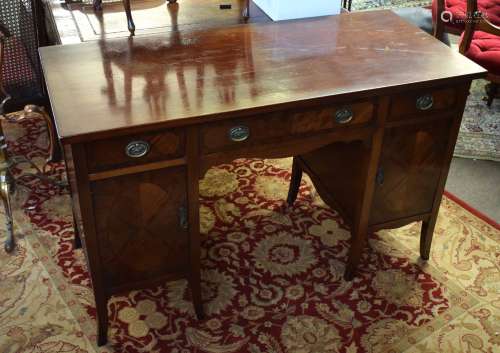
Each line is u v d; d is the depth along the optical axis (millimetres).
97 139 1338
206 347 1721
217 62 1667
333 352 1718
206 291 1908
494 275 2004
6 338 1728
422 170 1821
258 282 1948
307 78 1593
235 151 1521
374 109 1615
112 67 1615
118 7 2125
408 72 1639
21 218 2201
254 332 1771
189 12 2109
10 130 2664
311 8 2037
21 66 2234
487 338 1772
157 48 1739
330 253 2076
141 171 1450
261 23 1952
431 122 1725
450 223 2232
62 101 1437
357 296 1906
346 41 1835
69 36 1889
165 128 1394
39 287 1906
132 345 1722
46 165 2430
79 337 1741
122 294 1828
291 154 1604
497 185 2473
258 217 2234
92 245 1516
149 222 1555
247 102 1458
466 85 1689
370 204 1812
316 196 2346
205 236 2135
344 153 1828
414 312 1855
